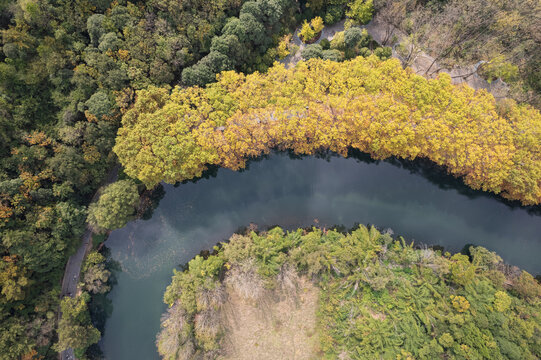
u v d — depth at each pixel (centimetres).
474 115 3894
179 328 4084
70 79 4047
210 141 3984
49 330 3988
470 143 3872
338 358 4097
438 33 4494
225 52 4278
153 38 4156
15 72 3866
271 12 4344
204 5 4269
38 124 4056
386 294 4200
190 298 4134
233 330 4478
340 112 4081
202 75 4200
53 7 3956
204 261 4431
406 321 4028
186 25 4256
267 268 4316
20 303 3866
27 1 3828
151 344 4547
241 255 4275
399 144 3916
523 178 3906
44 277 4094
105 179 4484
